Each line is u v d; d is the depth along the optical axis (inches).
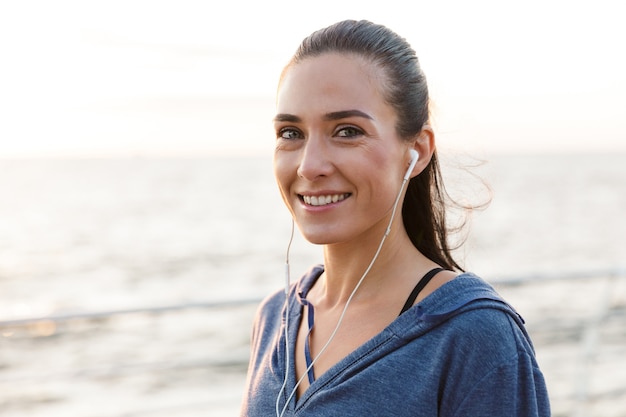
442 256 62.4
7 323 113.3
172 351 490.9
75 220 1534.2
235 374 437.4
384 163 53.2
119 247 1114.1
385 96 53.6
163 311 121.3
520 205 1819.6
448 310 50.4
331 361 55.3
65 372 128.3
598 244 1165.7
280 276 861.8
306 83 53.6
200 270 909.8
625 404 249.9
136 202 1979.6
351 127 52.7
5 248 1113.4
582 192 2309.3
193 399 383.6
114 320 590.6
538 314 529.3
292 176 55.2
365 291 56.8
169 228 1362.0
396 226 56.5
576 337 415.5
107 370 129.1
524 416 49.4
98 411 375.9
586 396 163.2
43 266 938.1
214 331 549.3
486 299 50.9
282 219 1488.7
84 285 818.2
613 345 357.1
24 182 3410.4
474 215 67.1
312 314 60.2
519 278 142.9
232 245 1111.0
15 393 415.2
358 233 54.1
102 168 3922.2
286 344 59.5
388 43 54.9
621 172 3823.8
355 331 55.5
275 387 57.9
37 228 1387.8
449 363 49.7
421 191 60.9
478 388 48.5
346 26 55.1
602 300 158.6
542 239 1204.5
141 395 397.7
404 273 56.1
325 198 53.8
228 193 2348.7
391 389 50.1
